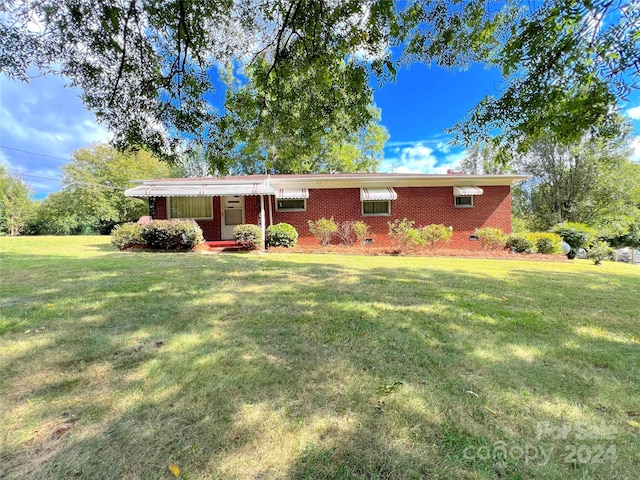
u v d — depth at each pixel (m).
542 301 4.99
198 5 3.96
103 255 9.83
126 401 2.16
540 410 2.13
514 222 26.44
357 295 5.09
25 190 30.34
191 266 7.63
